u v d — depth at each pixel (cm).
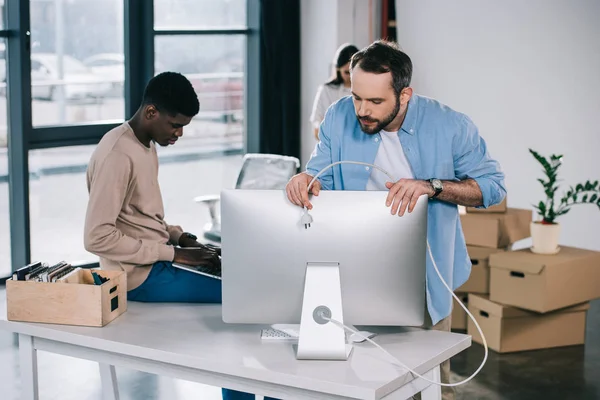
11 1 551
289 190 234
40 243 593
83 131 603
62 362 428
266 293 238
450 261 278
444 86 694
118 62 625
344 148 281
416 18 703
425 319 282
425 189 238
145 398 382
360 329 257
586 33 612
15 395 380
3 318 263
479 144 280
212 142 702
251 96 714
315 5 704
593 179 623
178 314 272
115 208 293
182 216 689
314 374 220
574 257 457
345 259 234
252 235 236
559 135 634
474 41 670
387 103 251
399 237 234
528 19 638
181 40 667
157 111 301
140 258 291
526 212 494
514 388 410
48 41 582
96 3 605
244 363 227
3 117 568
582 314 472
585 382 419
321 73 707
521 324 460
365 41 712
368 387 210
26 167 568
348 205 234
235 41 702
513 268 452
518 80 649
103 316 258
